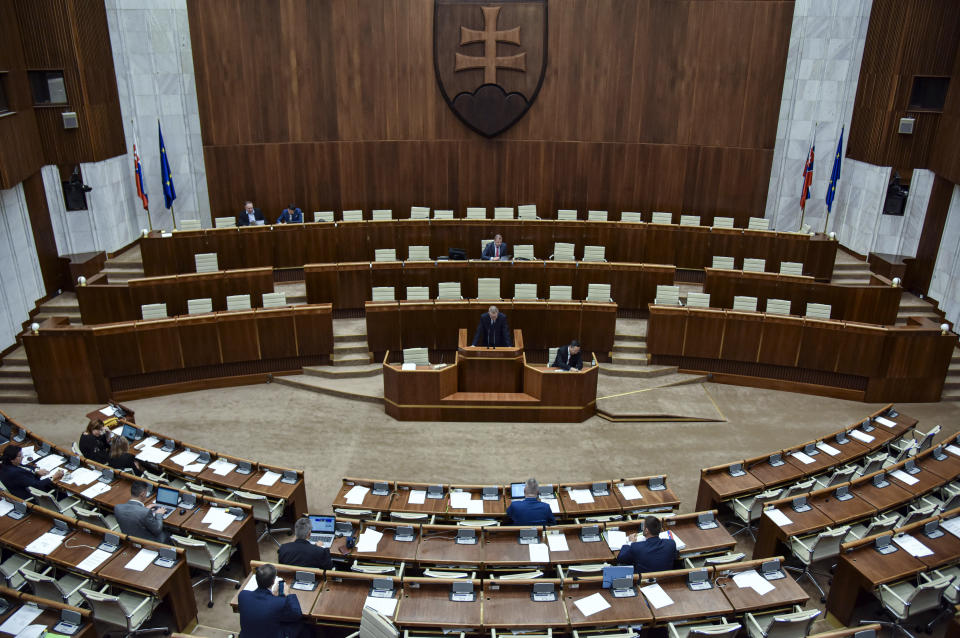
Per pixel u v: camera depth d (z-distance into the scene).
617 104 17.45
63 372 12.28
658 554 7.04
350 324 14.61
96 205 15.58
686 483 10.48
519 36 16.94
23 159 13.55
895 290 13.80
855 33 16.36
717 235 15.77
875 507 8.54
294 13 16.58
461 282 14.63
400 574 7.10
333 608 6.54
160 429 11.70
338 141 17.61
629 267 14.52
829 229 17.97
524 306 13.32
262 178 17.59
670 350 13.66
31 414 12.11
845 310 14.06
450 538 7.62
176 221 18.05
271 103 17.09
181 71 17.08
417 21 16.91
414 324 13.43
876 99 15.81
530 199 18.19
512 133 17.77
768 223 17.12
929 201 15.29
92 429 9.48
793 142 17.42
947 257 14.79
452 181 18.11
